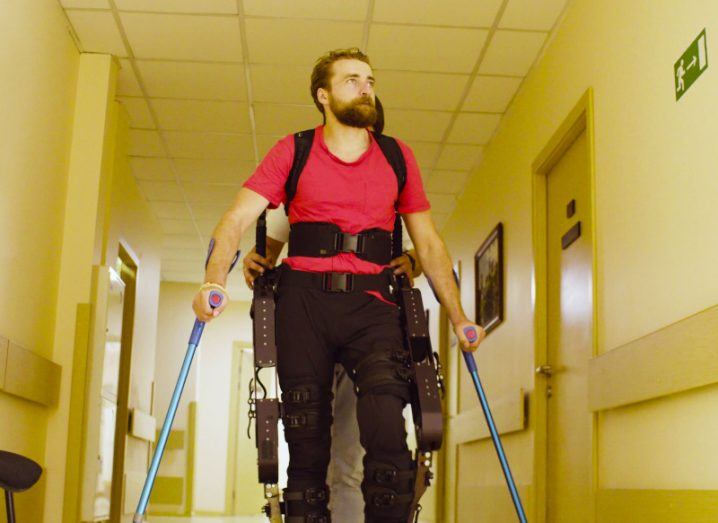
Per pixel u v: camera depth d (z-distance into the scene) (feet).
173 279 36.52
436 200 24.56
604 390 11.16
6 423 12.18
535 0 13.92
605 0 12.19
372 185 7.46
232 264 7.29
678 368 8.75
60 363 14.80
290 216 7.61
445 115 18.65
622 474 10.85
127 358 22.84
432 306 26.68
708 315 8.04
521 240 16.97
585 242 13.25
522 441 16.05
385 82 17.11
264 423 6.73
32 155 13.23
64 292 15.15
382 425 6.75
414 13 14.47
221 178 23.16
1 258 11.80
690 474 8.73
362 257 7.33
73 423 14.53
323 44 15.64
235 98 18.06
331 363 7.17
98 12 14.61
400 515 6.70
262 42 15.58
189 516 35.58
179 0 14.17
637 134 10.68
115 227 18.21
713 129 8.42
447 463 23.79
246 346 38.24
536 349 15.42
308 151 7.44
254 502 37.14
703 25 8.77
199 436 37.06
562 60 14.40
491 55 15.87
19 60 12.32
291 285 7.24
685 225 9.05
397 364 6.97
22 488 6.98
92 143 15.80
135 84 17.42
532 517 14.82
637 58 10.78
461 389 22.52
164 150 21.13
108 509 17.97
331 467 8.27
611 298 11.48
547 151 15.06
